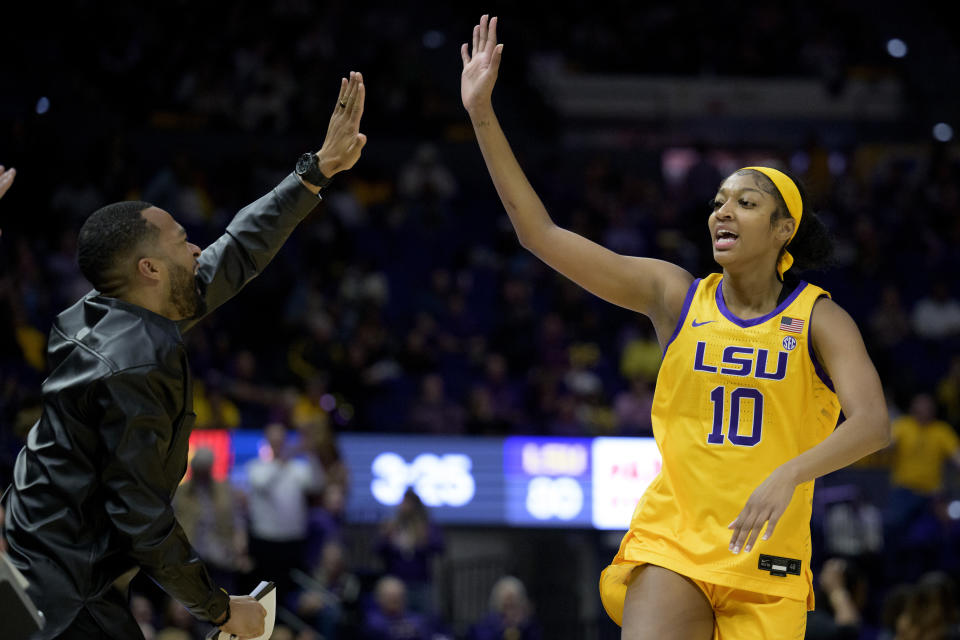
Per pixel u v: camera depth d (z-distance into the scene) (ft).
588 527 66.80
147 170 89.56
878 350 78.13
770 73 119.44
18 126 76.18
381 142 98.68
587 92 117.70
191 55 94.73
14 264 68.18
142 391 16.46
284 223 19.83
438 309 80.28
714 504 17.99
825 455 16.57
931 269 92.02
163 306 17.62
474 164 99.55
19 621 15.01
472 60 20.33
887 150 115.03
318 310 73.97
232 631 18.16
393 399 70.59
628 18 122.62
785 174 18.93
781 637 17.72
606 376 77.25
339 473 58.18
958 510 65.57
